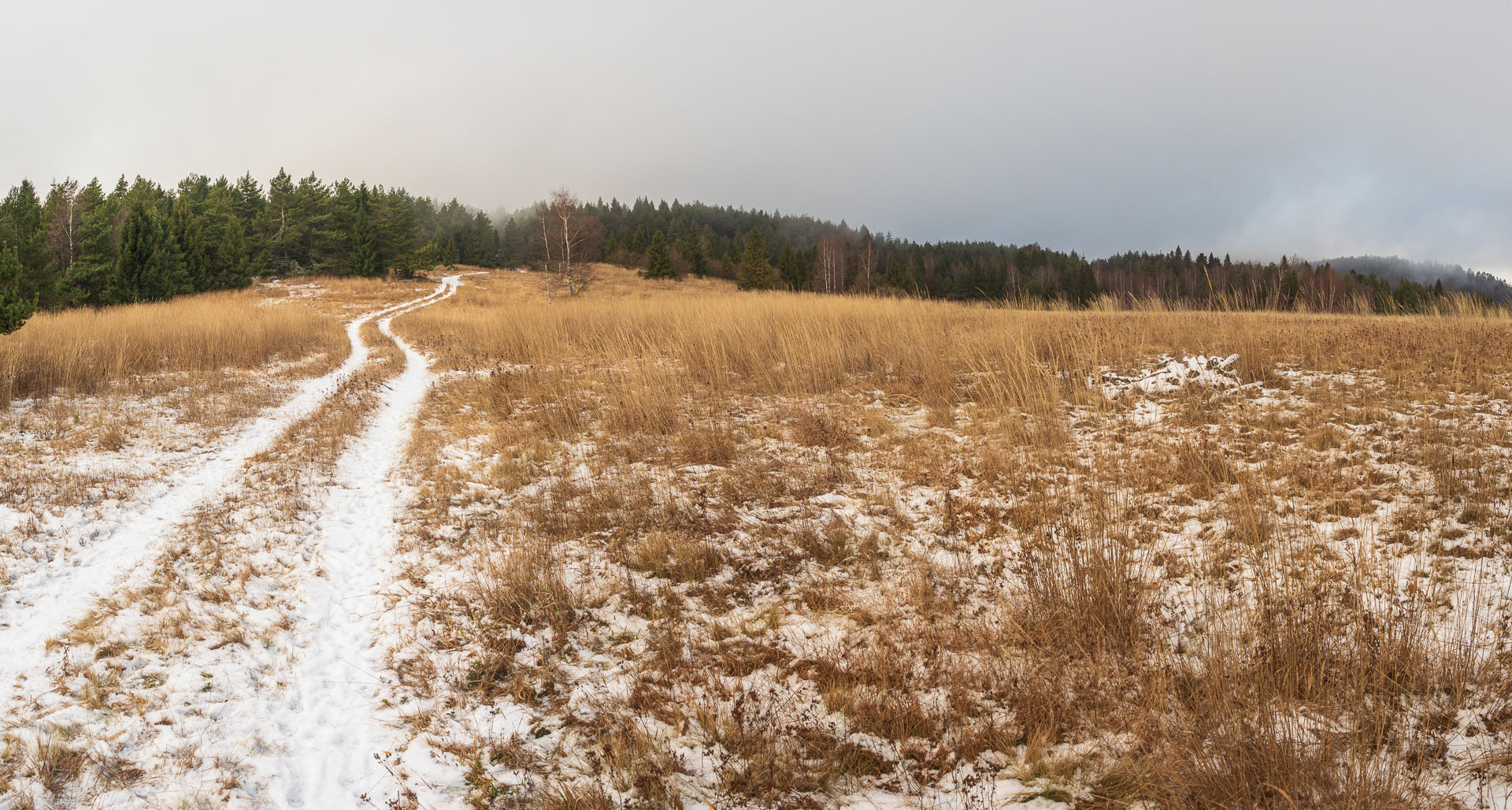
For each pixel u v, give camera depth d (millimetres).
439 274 62250
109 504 6824
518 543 6020
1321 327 11945
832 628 4668
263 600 5301
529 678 4359
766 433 8492
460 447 9266
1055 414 7859
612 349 14617
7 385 10250
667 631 4719
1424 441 6133
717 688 4145
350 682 4426
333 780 3617
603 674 4375
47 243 35875
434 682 4379
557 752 3758
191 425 10070
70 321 17016
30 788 3389
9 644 4559
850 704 3910
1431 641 3768
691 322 15070
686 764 3609
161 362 14492
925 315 15016
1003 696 3904
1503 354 8859
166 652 4547
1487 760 3037
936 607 4715
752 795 3381
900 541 5660
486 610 5102
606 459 7926
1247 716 3324
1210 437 6988
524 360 15969
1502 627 3750
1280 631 3885
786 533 5895
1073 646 4141
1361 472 5762
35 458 7941
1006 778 3408
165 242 39562
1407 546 4699
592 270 49062
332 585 5652
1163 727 3438
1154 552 5043
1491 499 5066
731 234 130750
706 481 7113
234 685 4316
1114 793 3232
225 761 3691
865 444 7812
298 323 22656
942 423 8391
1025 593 4727
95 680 4207
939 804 3293
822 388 10391
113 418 9891
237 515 6805
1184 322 12719
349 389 13555
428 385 15047
